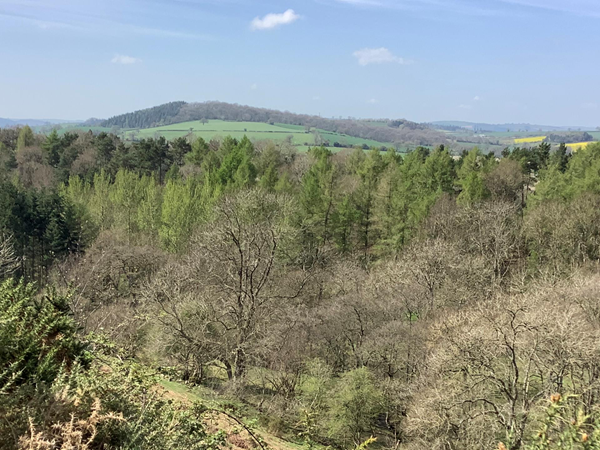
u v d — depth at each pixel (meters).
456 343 15.80
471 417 14.50
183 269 24.34
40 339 7.10
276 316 22.84
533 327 14.64
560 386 15.12
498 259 34.19
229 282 23.02
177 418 6.49
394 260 37.12
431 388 16.73
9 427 5.09
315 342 22.33
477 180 43.38
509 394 14.48
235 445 8.94
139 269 32.09
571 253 34.94
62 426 5.20
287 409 17.11
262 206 33.41
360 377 18.55
